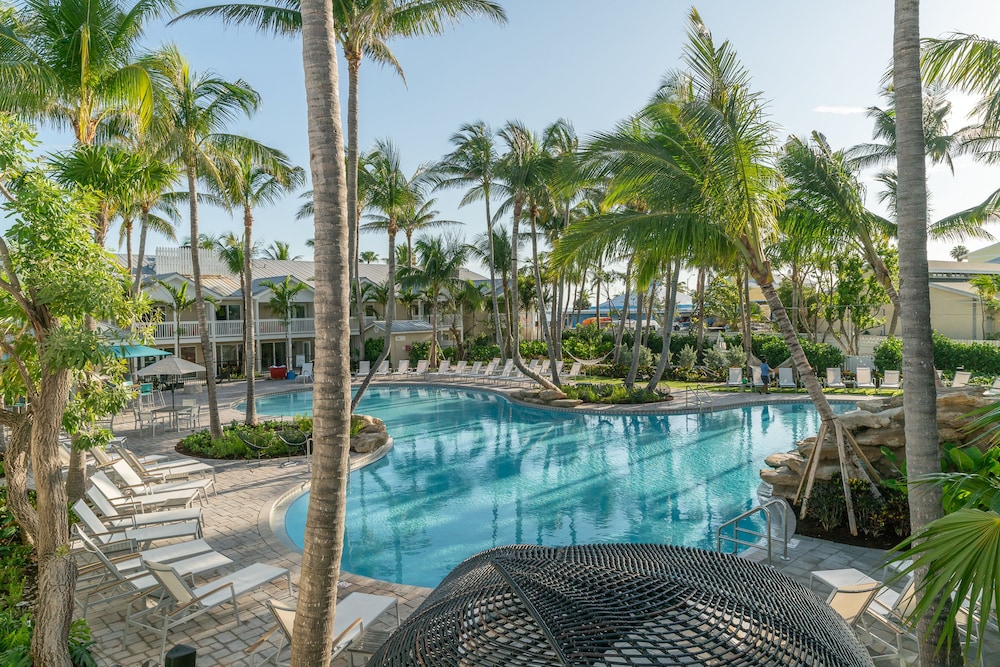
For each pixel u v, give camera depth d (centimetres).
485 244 3694
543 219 2950
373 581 776
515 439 1803
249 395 1798
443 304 4197
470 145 2505
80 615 671
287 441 1484
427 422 2091
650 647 229
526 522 1104
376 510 1173
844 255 2442
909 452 488
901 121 491
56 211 580
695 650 231
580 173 1030
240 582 664
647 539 1008
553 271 1058
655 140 979
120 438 1534
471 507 1189
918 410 479
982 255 4566
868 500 902
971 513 285
